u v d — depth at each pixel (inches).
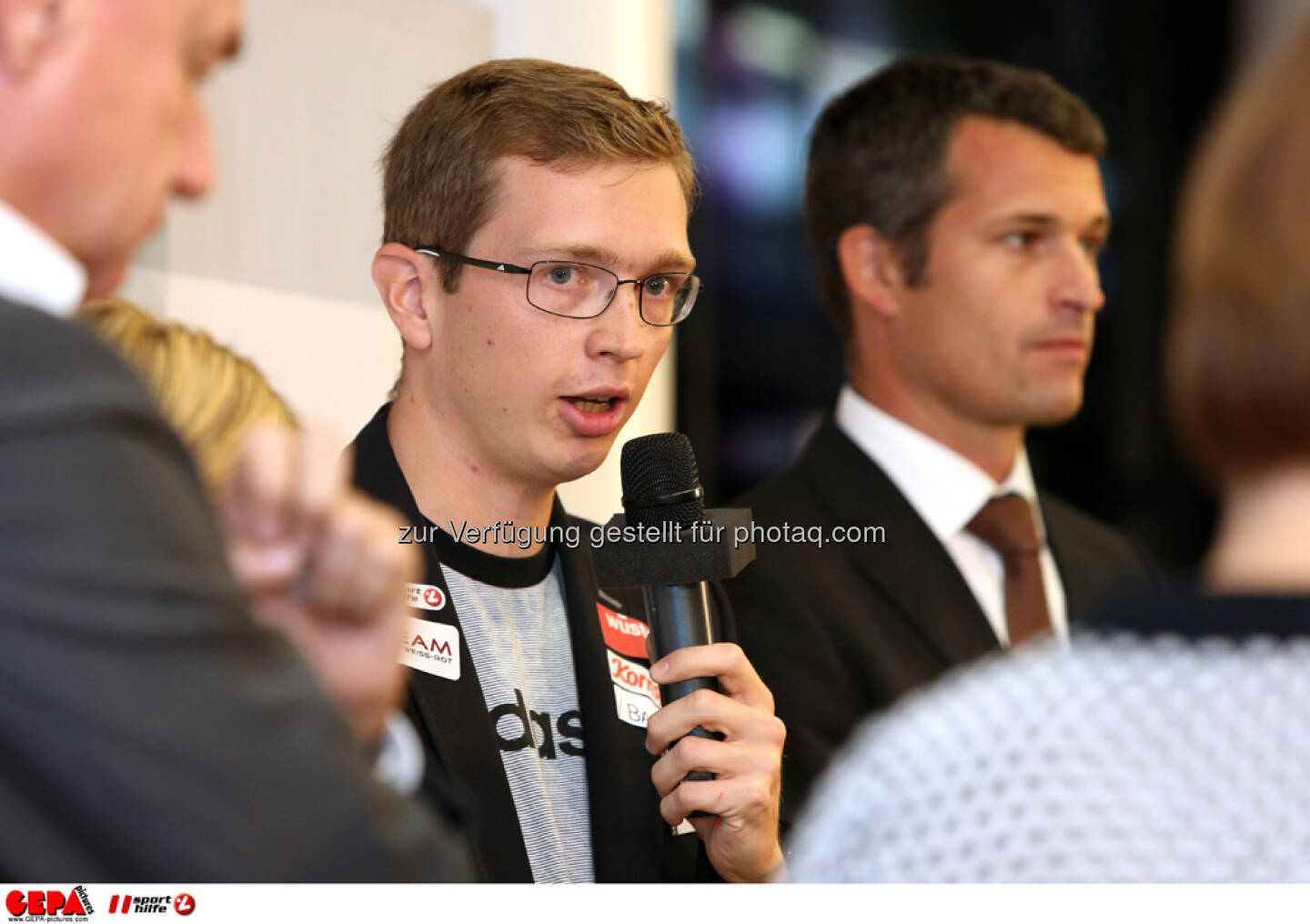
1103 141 209.6
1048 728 55.7
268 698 53.5
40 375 50.6
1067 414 201.0
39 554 48.9
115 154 62.6
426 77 207.8
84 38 61.0
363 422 200.7
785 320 356.5
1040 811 53.8
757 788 122.6
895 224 203.2
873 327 206.4
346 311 198.8
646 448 127.6
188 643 50.9
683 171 146.6
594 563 140.2
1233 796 51.7
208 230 183.5
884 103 209.3
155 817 49.6
